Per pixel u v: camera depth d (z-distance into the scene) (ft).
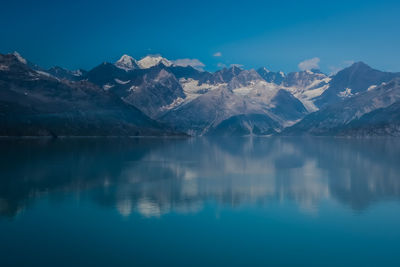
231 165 433.89
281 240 155.94
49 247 146.10
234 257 138.21
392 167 413.80
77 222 179.22
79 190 256.93
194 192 253.65
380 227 173.37
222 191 259.19
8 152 578.25
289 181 306.76
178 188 268.82
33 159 465.88
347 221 182.91
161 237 158.92
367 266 131.34
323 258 137.90
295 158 545.44
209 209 205.98
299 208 209.67
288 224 177.99
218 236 160.35
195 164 441.27
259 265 131.23
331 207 211.41
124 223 177.88
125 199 228.84
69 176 320.70
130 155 564.30
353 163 464.24
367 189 268.00
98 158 498.69
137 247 146.92
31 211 198.18
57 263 131.03
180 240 154.81
